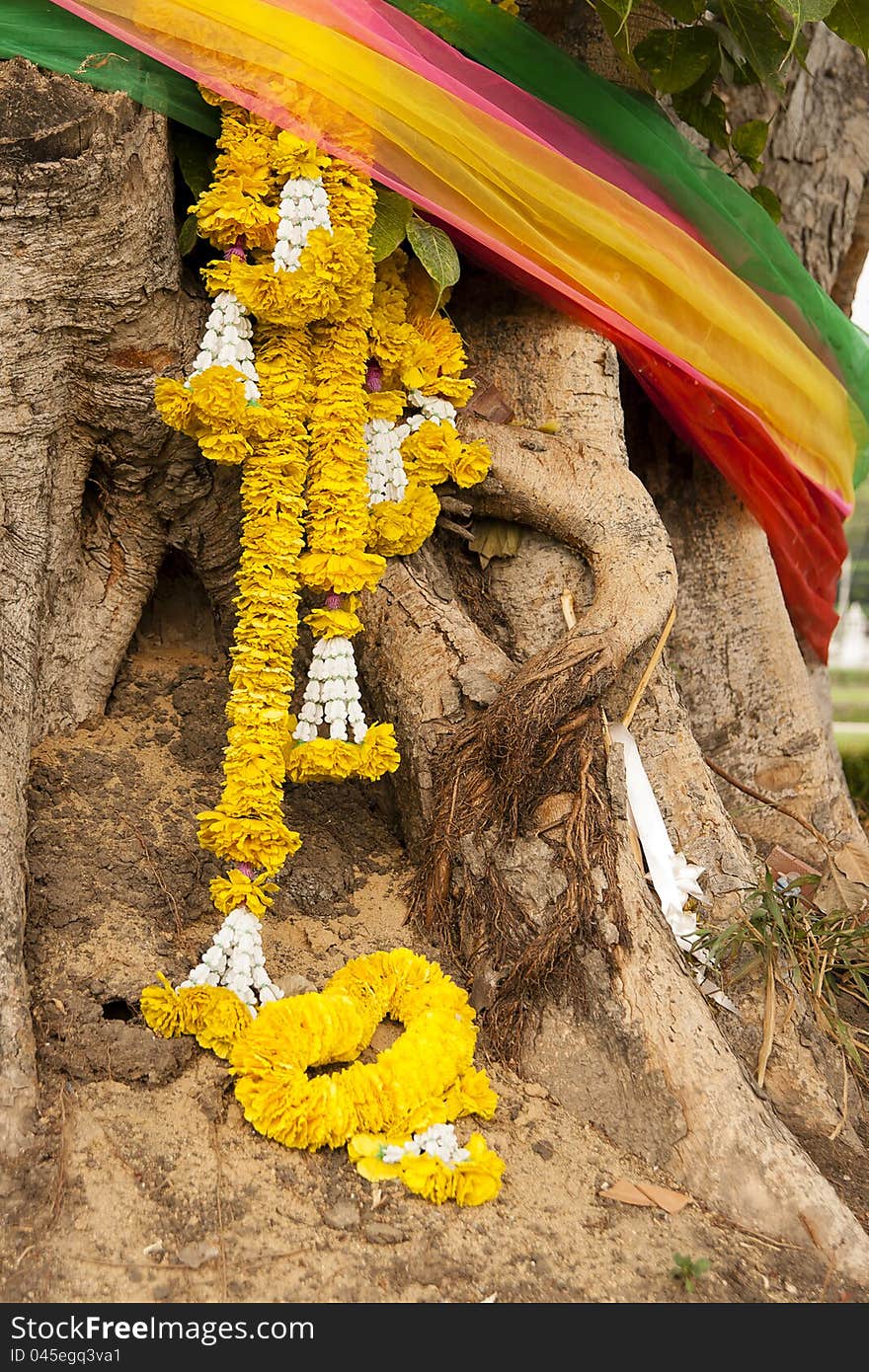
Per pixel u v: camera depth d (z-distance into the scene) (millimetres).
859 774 6699
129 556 3586
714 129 4266
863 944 3709
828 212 5340
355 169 3002
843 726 11242
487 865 3123
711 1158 2734
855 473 4590
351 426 3006
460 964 3143
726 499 4547
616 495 3668
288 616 2920
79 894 2951
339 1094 2621
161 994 2695
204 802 3379
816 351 4270
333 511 2984
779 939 3348
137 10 2924
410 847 3430
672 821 3561
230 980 2771
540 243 3479
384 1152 2586
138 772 3396
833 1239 2621
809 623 5027
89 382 3248
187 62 2914
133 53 3068
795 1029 3268
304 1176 2553
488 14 3627
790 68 5035
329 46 2953
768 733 4605
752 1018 3242
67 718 3455
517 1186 2645
